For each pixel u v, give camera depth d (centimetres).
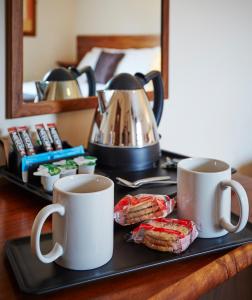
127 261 62
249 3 165
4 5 96
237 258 67
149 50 133
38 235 55
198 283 61
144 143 102
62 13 113
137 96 102
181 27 141
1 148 103
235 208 86
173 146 149
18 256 63
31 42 103
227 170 69
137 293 57
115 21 127
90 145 105
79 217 57
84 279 57
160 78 112
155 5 131
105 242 60
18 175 94
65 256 59
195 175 68
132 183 91
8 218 81
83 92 118
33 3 104
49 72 110
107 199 59
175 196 87
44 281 57
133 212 73
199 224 70
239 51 166
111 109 101
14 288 57
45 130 100
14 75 99
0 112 100
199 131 158
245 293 87
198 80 152
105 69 125
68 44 114
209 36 152
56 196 59
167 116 144
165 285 59
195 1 144
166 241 64
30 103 104
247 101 176
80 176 64
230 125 171
